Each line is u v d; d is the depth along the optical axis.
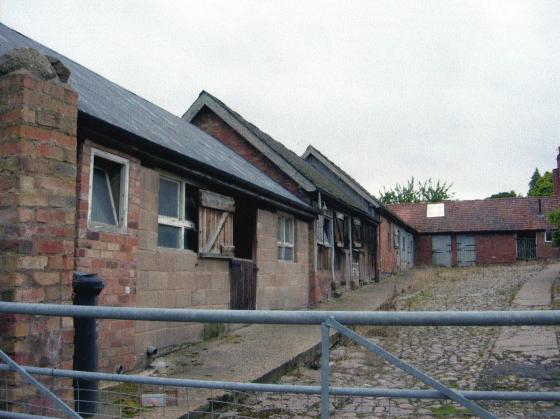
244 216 11.22
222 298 9.21
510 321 2.14
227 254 9.26
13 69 3.87
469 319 2.18
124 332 6.25
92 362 4.16
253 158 15.58
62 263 3.96
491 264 33.56
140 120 8.37
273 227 11.94
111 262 6.09
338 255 17.84
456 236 35.47
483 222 34.97
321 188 14.98
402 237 31.59
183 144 9.02
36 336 3.69
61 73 4.19
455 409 5.06
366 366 7.25
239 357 7.06
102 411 4.39
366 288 19.95
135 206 6.64
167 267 7.50
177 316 2.53
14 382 3.54
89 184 5.79
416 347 8.34
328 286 16.16
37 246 3.78
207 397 5.02
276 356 7.08
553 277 19.06
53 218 3.92
